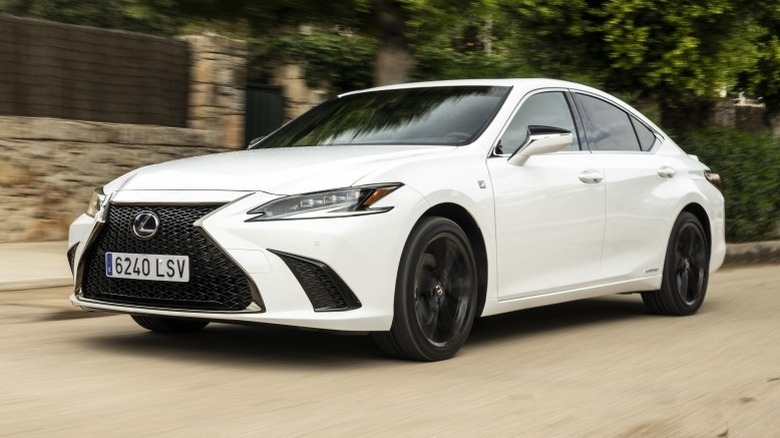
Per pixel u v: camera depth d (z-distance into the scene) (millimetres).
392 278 5500
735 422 4594
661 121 13625
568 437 4270
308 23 9844
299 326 5277
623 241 7297
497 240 6152
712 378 5527
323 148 6250
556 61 12961
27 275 8875
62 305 7801
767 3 12875
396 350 5727
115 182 5918
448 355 5898
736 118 16109
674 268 7863
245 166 5711
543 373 5594
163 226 5449
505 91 6770
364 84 13234
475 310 6070
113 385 5008
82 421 4305
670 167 7895
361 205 5402
